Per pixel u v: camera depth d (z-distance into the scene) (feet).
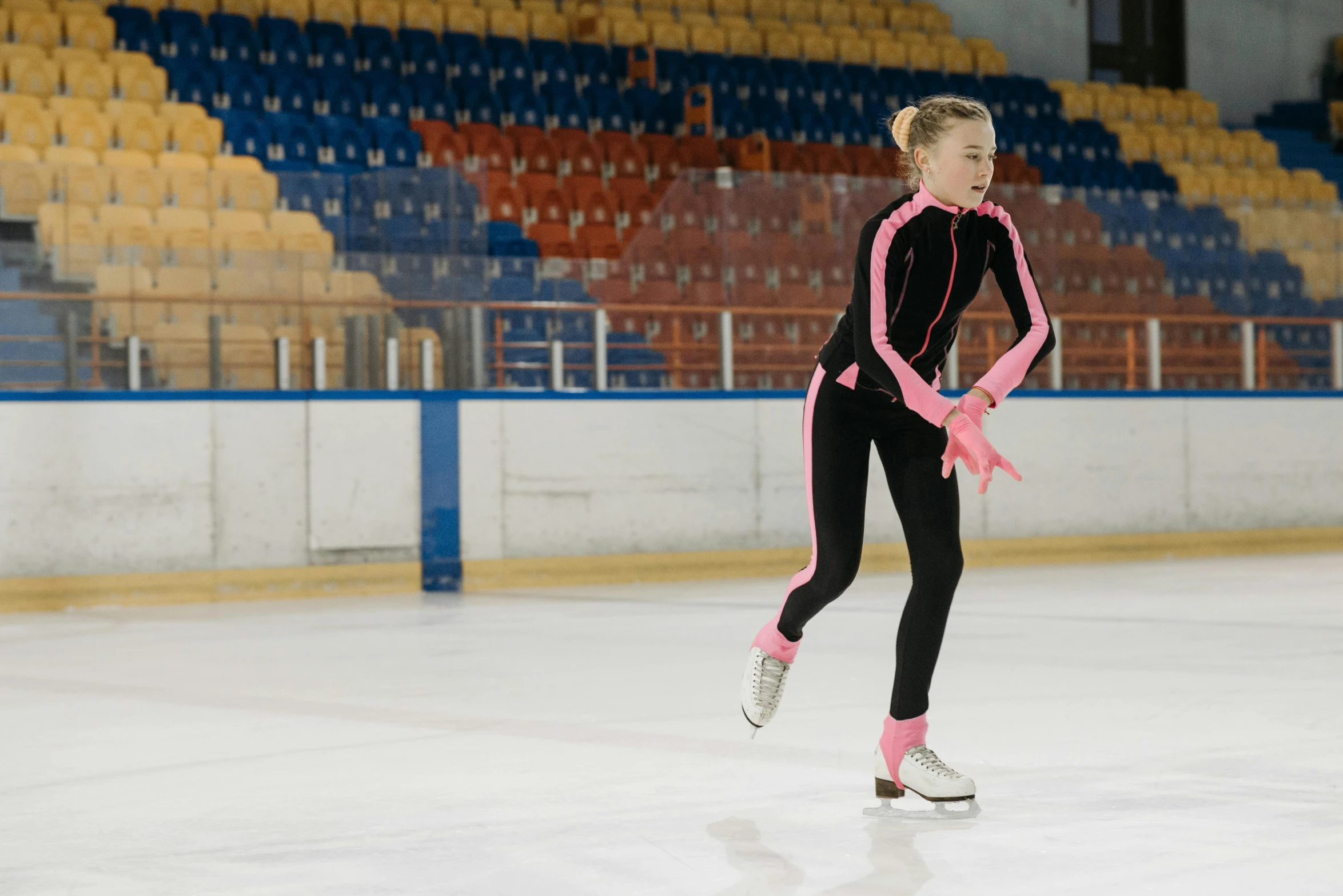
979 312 46.32
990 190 46.96
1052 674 21.54
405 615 32.65
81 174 37.04
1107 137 78.79
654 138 65.36
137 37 60.39
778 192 43.68
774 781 14.42
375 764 15.61
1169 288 48.78
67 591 36.19
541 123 65.72
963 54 80.53
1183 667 22.21
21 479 35.96
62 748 16.84
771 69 74.38
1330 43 89.76
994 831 12.15
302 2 65.92
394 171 39.81
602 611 32.76
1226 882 10.52
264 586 37.96
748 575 43.16
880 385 12.62
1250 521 49.73
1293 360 50.44
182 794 14.24
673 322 42.52
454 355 40.06
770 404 43.39
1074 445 47.01
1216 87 89.04
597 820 12.81
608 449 41.50
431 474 39.60
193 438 37.40
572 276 41.42
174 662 24.81
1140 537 47.93
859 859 11.31
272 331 38.37
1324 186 80.94
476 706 19.53
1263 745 15.94
